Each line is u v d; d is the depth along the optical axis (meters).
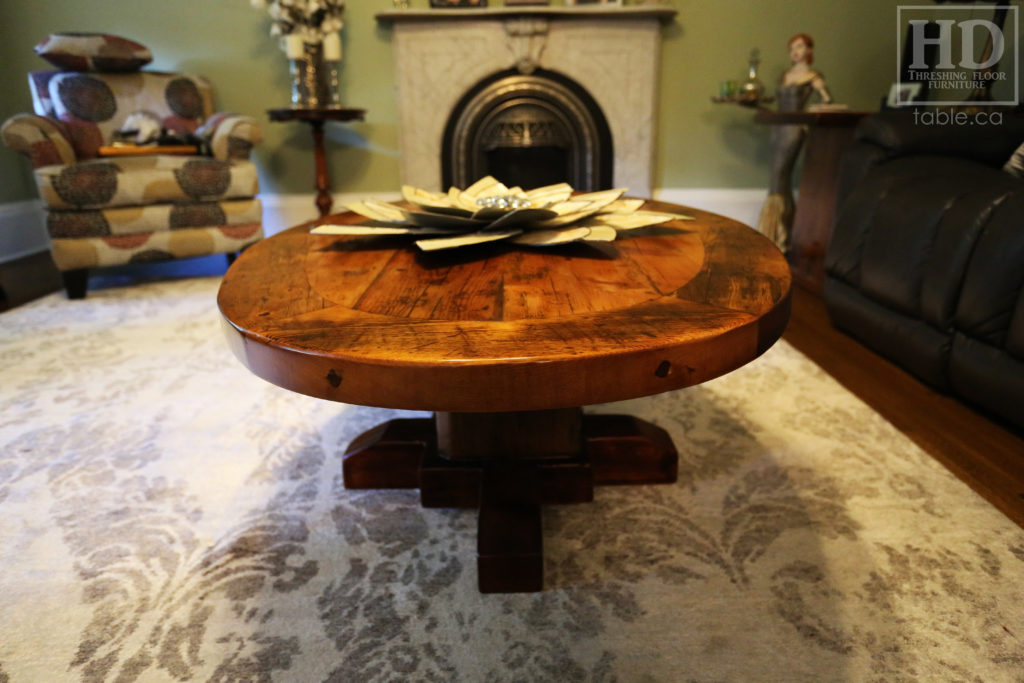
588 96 3.27
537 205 1.14
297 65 3.02
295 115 2.85
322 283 0.84
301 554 1.04
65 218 2.41
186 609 0.93
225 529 1.11
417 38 3.17
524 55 3.15
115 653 0.85
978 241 1.44
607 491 1.20
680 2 3.18
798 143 2.86
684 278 0.84
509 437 1.12
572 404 0.63
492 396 0.62
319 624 0.90
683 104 3.32
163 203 2.57
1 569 1.01
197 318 2.25
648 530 1.08
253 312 0.75
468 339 0.65
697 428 1.44
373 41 3.23
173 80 3.05
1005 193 1.42
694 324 0.68
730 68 3.27
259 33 3.22
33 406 1.59
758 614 0.90
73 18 3.19
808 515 1.12
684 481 1.23
